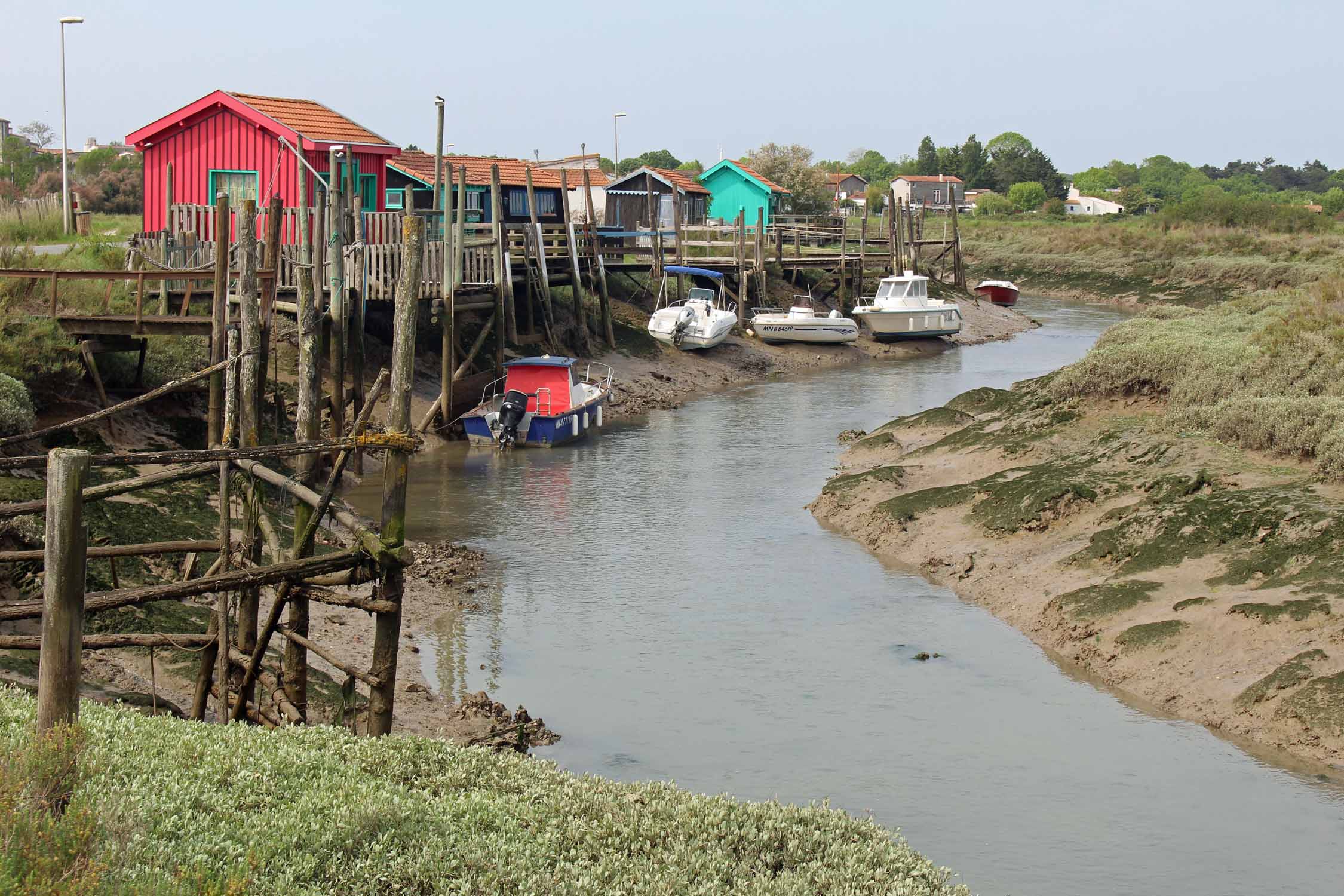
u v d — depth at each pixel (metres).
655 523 22.80
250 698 11.76
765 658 16.03
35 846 6.34
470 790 9.31
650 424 33.38
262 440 23.05
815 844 8.95
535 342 37.06
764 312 48.56
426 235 31.47
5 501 15.60
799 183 78.00
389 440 10.72
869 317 50.56
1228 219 92.25
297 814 8.01
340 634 15.98
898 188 151.50
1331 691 13.30
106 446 20.86
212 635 11.55
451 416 30.12
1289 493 17.80
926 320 50.75
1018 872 10.86
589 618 17.53
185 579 12.42
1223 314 32.94
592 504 24.22
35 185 65.19
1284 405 20.20
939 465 25.09
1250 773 12.70
